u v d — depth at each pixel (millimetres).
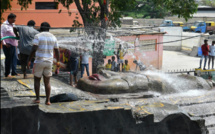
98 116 7195
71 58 10906
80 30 16203
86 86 10047
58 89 9266
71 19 20047
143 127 7707
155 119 7930
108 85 9688
